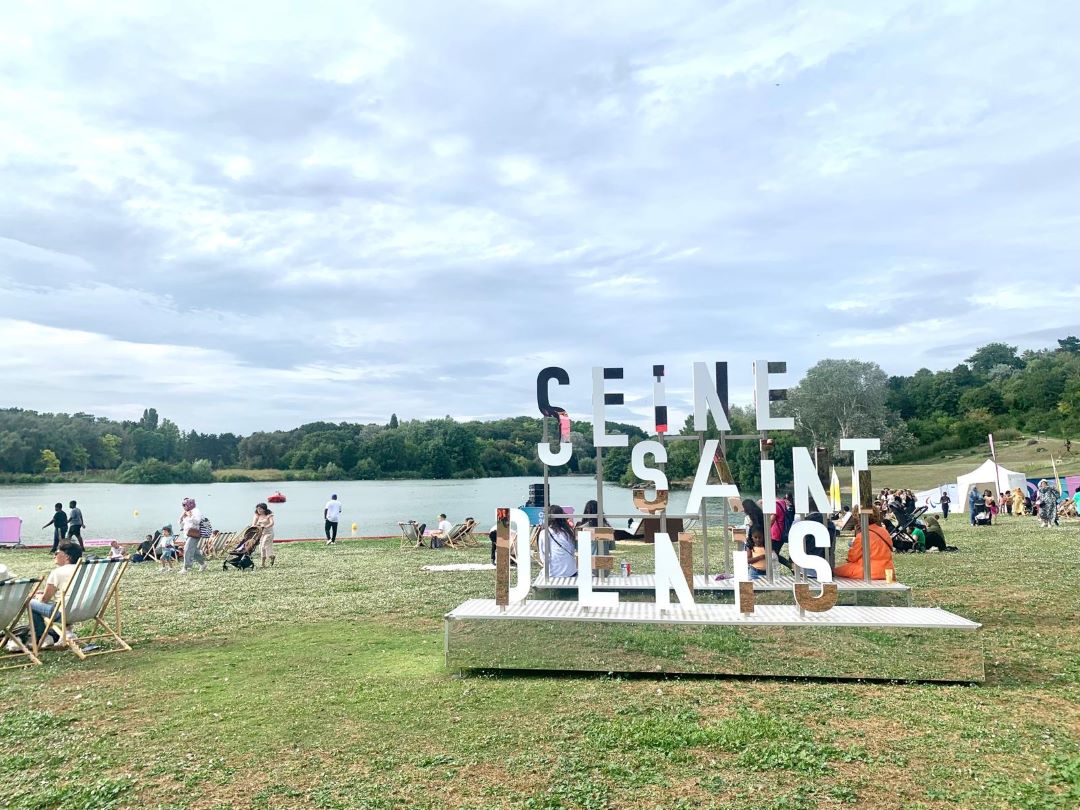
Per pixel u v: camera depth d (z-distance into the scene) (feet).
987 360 437.17
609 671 22.07
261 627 31.24
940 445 303.07
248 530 56.44
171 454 440.45
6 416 383.86
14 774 15.56
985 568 45.52
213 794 14.39
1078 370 321.73
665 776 14.74
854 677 21.16
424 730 17.60
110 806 13.93
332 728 17.89
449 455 415.64
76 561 29.27
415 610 34.86
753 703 19.12
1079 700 19.10
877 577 27.81
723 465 27.30
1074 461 204.74
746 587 22.43
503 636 22.63
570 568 31.07
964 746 16.03
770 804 13.48
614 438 26.53
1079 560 49.16
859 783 14.29
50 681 22.82
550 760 15.61
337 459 422.41
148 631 30.68
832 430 275.39
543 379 29.09
